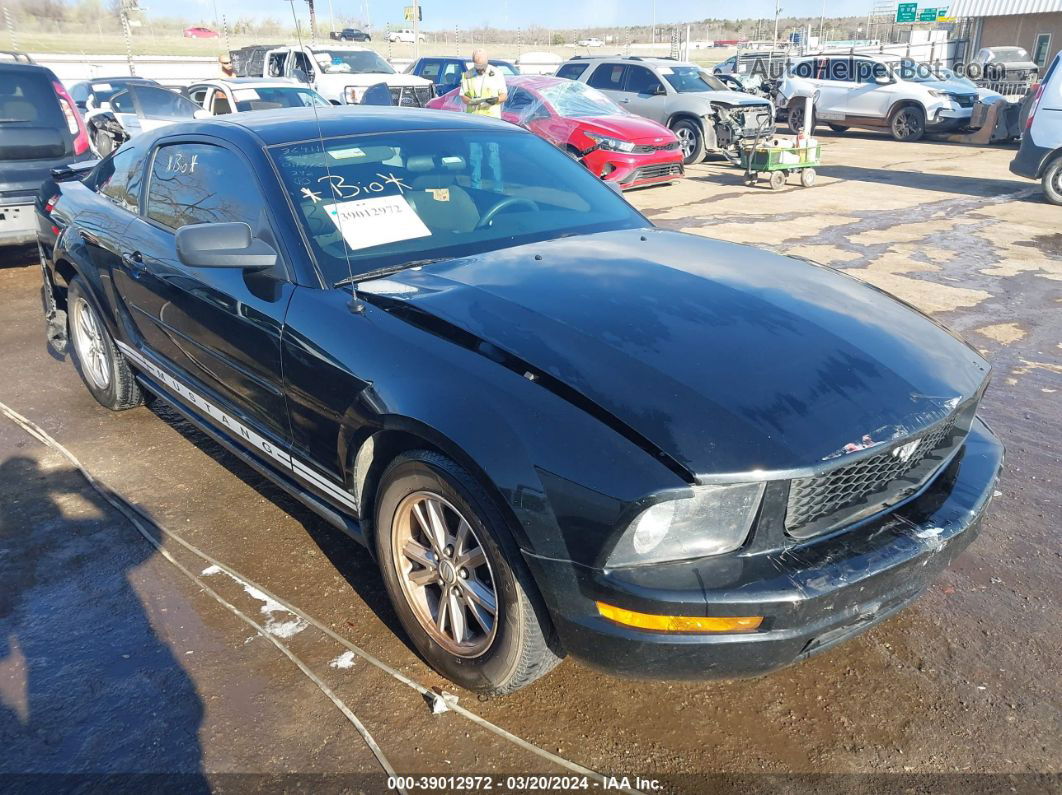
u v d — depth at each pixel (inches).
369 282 110.3
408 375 93.6
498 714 96.2
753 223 369.4
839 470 82.0
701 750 91.0
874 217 381.4
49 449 163.3
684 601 76.3
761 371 88.5
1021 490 144.6
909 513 89.4
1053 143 404.5
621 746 91.5
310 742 91.9
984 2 1133.7
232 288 120.0
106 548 129.2
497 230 128.1
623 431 80.5
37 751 90.7
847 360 92.8
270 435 120.3
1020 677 101.6
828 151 647.1
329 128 133.0
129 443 166.2
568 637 83.4
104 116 427.2
